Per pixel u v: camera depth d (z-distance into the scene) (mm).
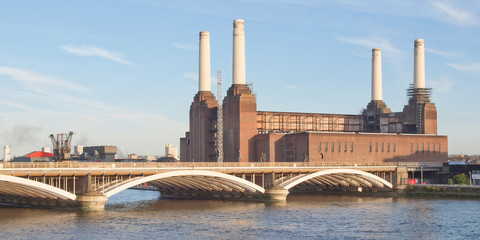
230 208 127375
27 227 94938
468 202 145500
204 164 134000
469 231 98250
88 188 112438
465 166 194625
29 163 105688
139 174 120250
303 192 184500
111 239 87000
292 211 122750
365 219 111000
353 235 93562
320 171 154750
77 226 96562
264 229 98188
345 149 193125
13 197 122875
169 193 162125
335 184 178375
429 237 92562
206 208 127125
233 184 141750
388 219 111250
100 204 112750
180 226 99750
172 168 125188
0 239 85688
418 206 134750
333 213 119750
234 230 96812
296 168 150625
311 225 103000
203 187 150250
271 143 191625
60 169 108125
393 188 173375
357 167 168125
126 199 152375
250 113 197000
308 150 184625
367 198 158500
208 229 97375
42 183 105375
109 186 116875
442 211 124500
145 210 121688
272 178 146375
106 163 115500
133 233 92125
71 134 128000
